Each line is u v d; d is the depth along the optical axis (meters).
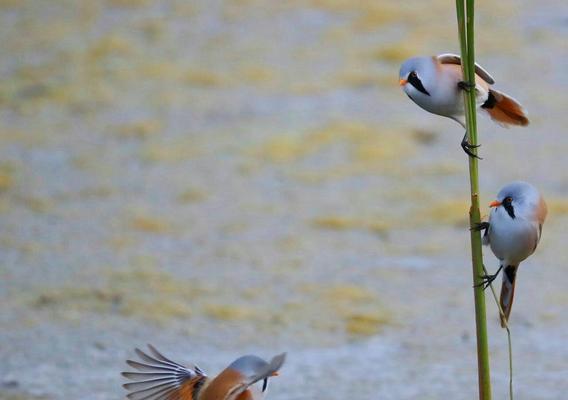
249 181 15.53
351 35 20.59
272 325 11.34
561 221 14.01
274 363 5.06
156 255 13.18
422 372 10.19
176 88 18.73
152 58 19.91
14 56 20.02
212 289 12.23
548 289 12.25
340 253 13.30
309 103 18.09
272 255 13.23
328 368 10.27
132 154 16.39
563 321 11.44
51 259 13.00
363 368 10.30
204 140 16.86
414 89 6.02
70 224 14.06
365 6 21.89
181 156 16.31
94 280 12.39
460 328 11.31
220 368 10.15
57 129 17.25
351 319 11.49
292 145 16.59
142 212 14.47
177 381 5.62
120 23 21.48
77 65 19.64
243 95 18.41
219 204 14.78
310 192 15.15
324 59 19.70
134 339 10.93
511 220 5.87
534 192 5.91
